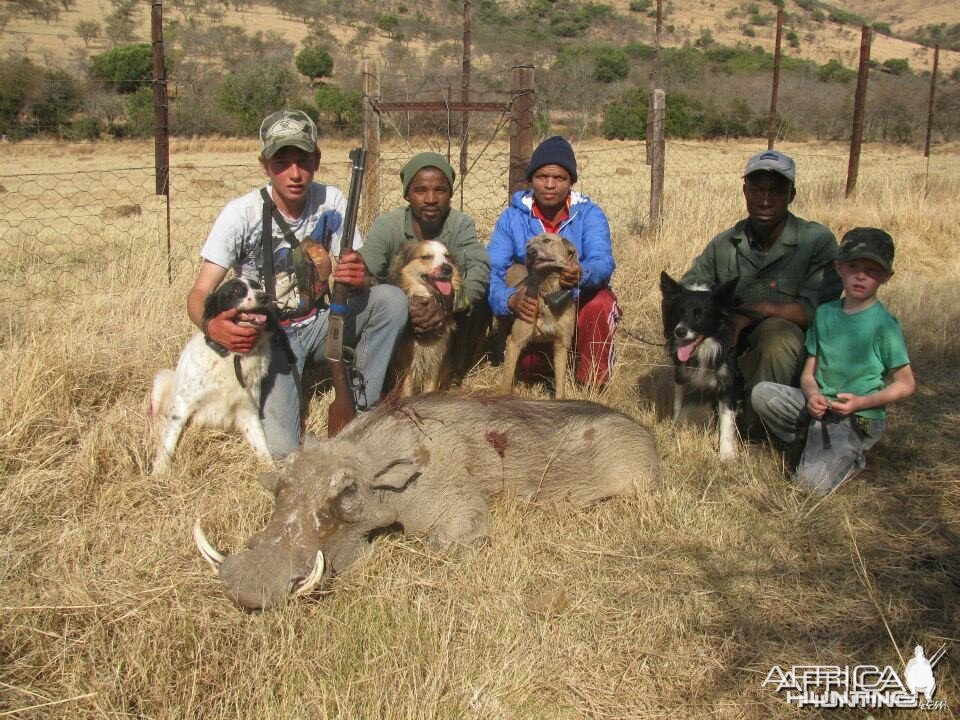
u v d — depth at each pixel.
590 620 3.41
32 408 4.67
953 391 5.89
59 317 6.44
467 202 13.25
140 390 5.30
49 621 3.18
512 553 3.83
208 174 20.05
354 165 4.52
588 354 6.05
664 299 5.23
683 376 5.13
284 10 82.62
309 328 5.08
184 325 6.22
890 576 3.72
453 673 3.05
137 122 30.34
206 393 4.56
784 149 32.09
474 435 4.13
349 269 4.48
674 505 4.30
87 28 59.50
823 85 43.19
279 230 4.88
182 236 10.98
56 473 4.20
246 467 4.52
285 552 3.33
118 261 8.71
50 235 11.62
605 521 4.22
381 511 3.68
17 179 19.73
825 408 4.40
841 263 4.41
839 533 4.09
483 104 8.16
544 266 5.52
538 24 87.00
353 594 3.48
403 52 53.91
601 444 4.40
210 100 31.27
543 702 2.99
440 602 3.51
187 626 3.16
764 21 114.44
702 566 3.83
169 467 4.45
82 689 2.87
